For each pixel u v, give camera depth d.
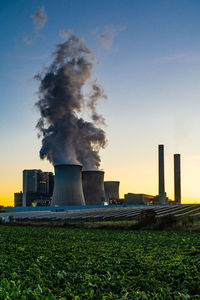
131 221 35.09
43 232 24.47
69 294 7.07
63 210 76.06
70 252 13.23
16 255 12.46
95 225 29.67
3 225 35.69
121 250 13.50
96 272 9.44
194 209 54.19
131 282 8.02
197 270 9.32
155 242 16.69
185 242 16.17
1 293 6.80
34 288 7.56
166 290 7.30
